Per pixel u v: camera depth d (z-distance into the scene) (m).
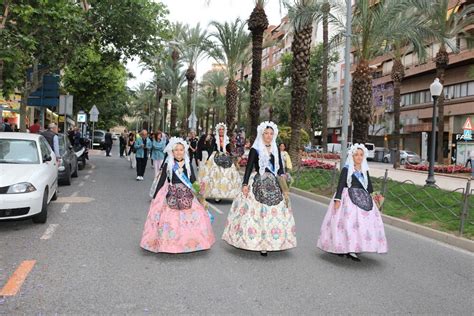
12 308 4.40
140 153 16.47
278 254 6.74
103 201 11.16
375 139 59.97
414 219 9.93
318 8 15.81
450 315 4.68
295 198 13.91
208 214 6.59
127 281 5.27
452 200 10.97
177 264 6.01
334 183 14.00
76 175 16.55
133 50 22.17
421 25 15.17
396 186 12.81
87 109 41.88
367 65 15.20
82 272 5.55
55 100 20.80
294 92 18.89
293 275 5.75
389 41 15.70
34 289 4.93
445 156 44.38
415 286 5.59
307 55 18.69
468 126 22.42
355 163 6.56
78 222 8.51
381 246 6.35
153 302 4.66
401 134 52.44
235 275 5.64
